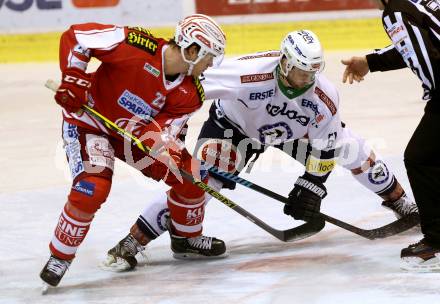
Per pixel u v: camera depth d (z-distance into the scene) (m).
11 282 10.37
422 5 9.64
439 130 9.79
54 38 30.64
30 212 13.71
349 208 13.45
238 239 12.15
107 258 10.81
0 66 30.38
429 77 9.64
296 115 11.01
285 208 11.19
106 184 9.71
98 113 9.77
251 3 30.64
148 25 30.70
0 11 30.61
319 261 10.83
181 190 10.62
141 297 9.64
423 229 10.09
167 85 9.84
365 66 11.66
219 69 10.75
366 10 30.89
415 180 10.02
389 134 19.12
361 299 9.14
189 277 10.41
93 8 30.47
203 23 9.66
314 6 30.84
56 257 9.84
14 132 20.62
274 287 9.77
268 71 10.70
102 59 9.66
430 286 9.46
